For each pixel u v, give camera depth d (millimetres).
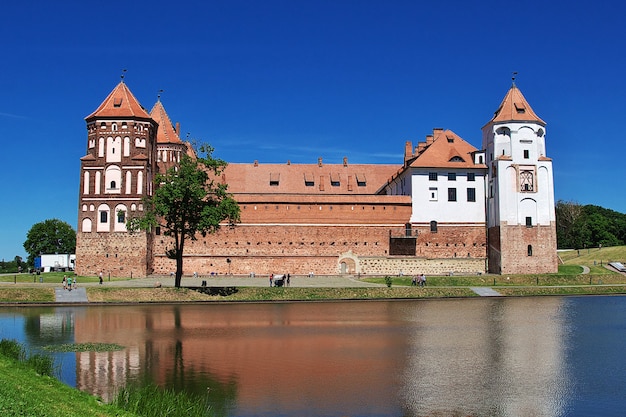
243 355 38844
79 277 88312
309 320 54938
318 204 99562
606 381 32500
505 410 27484
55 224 157875
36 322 52500
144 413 24344
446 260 100688
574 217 165625
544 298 75688
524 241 98688
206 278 92812
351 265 98750
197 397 28828
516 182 99562
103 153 92938
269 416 26344
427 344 42844
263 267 97562
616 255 117875
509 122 100812
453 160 104562
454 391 30344
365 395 29547
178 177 71750
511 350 40719
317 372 34125
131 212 91938
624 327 50875
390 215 101062
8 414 19484
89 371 34000
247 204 98312
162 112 120625
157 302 68688
